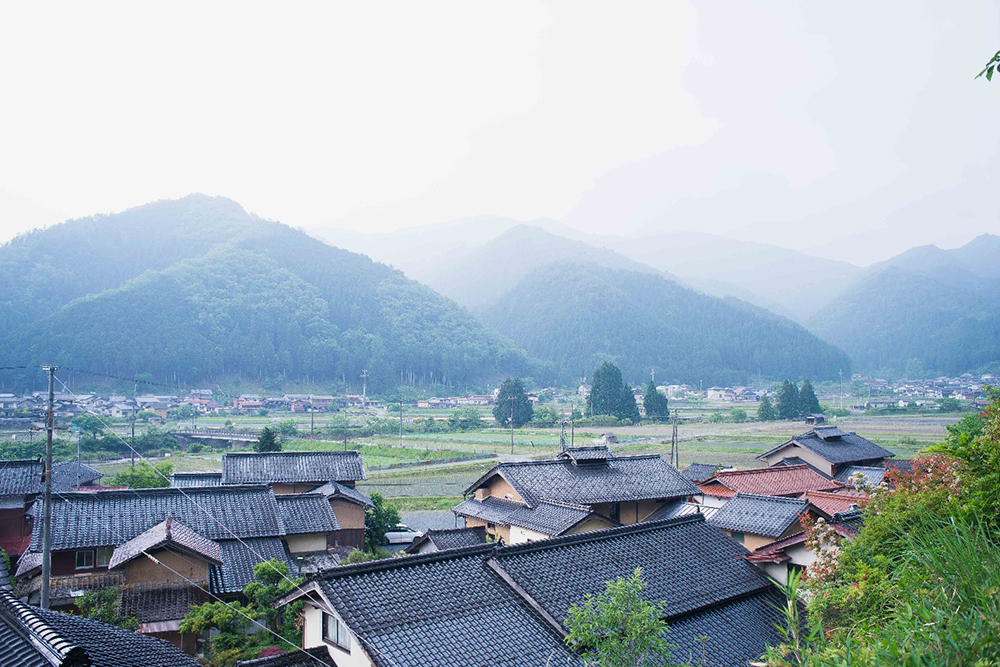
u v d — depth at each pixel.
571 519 29.75
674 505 35.81
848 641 7.61
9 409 116.94
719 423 126.38
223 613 23.94
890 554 12.75
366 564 16.72
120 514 30.78
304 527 34.38
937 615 6.53
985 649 6.02
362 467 45.34
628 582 13.97
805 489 39.16
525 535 31.30
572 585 18.14
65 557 28.38
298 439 102.25
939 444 13.68
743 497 28.12
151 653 16.86
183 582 27.09
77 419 93.69
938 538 8.67
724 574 21.06
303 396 180.75
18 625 12.96
